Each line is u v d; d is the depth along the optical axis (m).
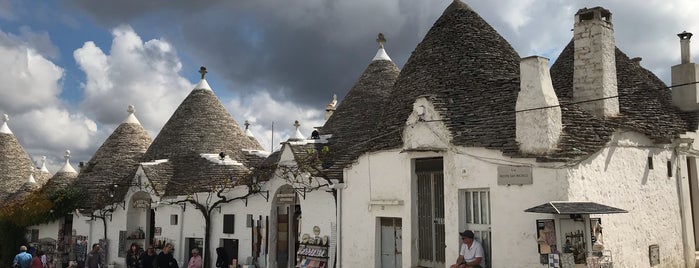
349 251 14.96
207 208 19.55
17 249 24.52
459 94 14.07
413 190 13.66
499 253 11.67
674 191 13.91
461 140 12.56
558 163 11.04
